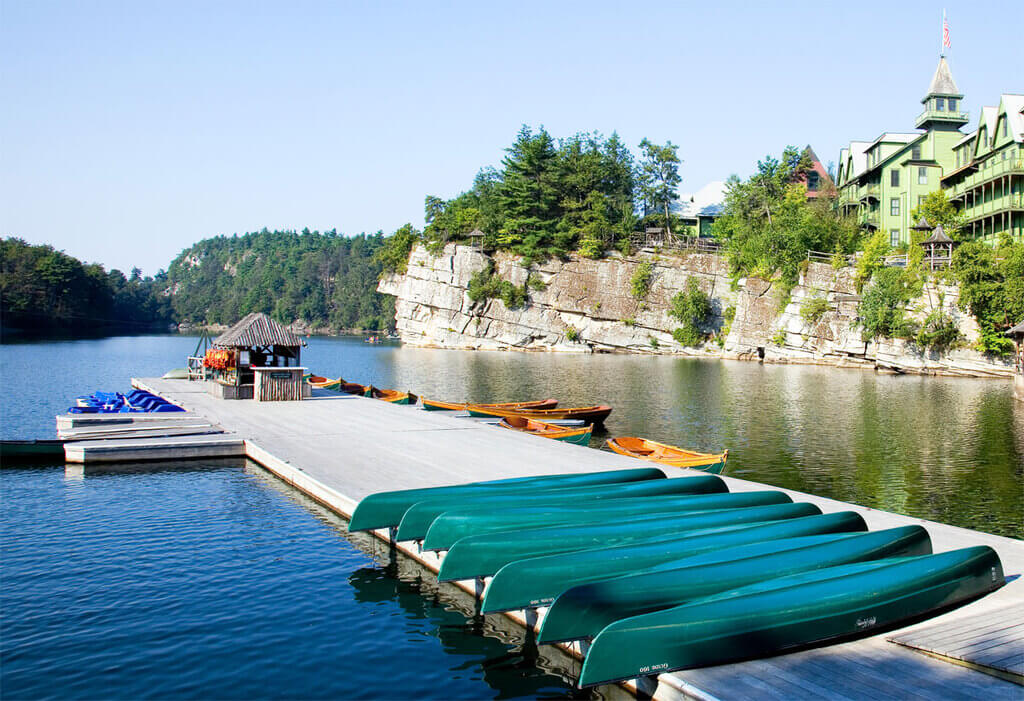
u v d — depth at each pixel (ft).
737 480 56.59
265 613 36.96
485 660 32.73
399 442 72.64
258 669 31.45
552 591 33.14
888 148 238.27
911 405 125.90
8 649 32.48
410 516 42.32
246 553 45.27
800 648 28.53
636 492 46.83
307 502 56.13
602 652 26.16
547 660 32.68
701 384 162.20
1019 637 28.04
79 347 332.19
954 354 191.93
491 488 47.16
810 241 240.32
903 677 25.76
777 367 212.84
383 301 614.34
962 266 190.19
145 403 94.48
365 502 44.01
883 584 30.37
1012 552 39.27
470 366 215.72
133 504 55.47
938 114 227.61
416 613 37.35
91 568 42.39
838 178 285.02
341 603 38.34
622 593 30.25
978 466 76.74
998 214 195.31
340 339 505.66
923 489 67.05
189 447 70.33
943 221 209.97
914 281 199.52
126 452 68.90
